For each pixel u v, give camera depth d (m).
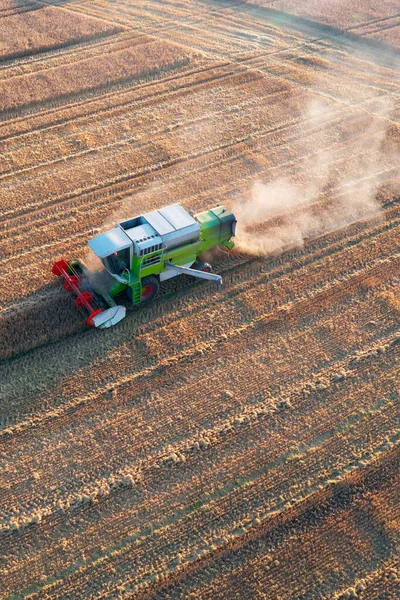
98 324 15.92
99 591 11.42
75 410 14.37
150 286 16.72
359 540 12.27
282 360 15.70
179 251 16.58
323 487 13.05
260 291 17.67
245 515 12.59
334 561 11.97
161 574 11.66
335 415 14.49
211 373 15.33
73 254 18.42
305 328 16.61
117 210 20.16
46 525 12.30
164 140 23.36
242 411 14.48
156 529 12.32
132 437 13.85
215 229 17.27
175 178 21.62
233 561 11.91
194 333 16.33
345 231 19.78
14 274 17.70
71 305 16.78
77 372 15.22
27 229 19.33
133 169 21.92
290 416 14.41
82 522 12.38
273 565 11.87
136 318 16.67
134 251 15.85
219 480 13.15
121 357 15.64
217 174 21.91
